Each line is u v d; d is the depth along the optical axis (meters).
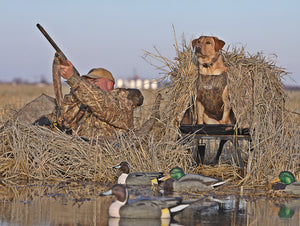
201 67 9.26
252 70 9.30
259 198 7.08
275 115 9.12
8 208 5.98
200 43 9.08
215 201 6.76
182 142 9.34
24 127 9.16
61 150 8.70
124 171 7.95
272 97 9.18
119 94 9.30
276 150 8.69
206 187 7.49
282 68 9.61
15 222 5.26
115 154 8.76
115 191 5.80
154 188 7.66
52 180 8.29
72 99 9.10
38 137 8.95
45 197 6.82
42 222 5.30
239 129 8.99
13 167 8.40
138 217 5.61
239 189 7.81
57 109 10.00
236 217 5.73
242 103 9.02
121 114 9.07
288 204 6.62
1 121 9.73
